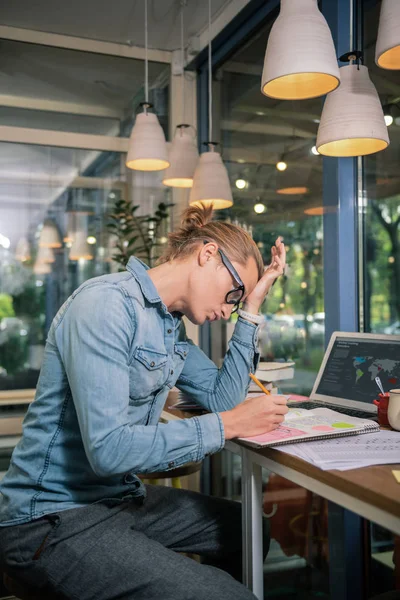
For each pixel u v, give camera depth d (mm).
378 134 1561
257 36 3020
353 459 1114
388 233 2053
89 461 1160
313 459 1118
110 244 3566
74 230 3502
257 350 1673
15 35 3357
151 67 3660
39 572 1184
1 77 3387
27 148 3426
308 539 2344
